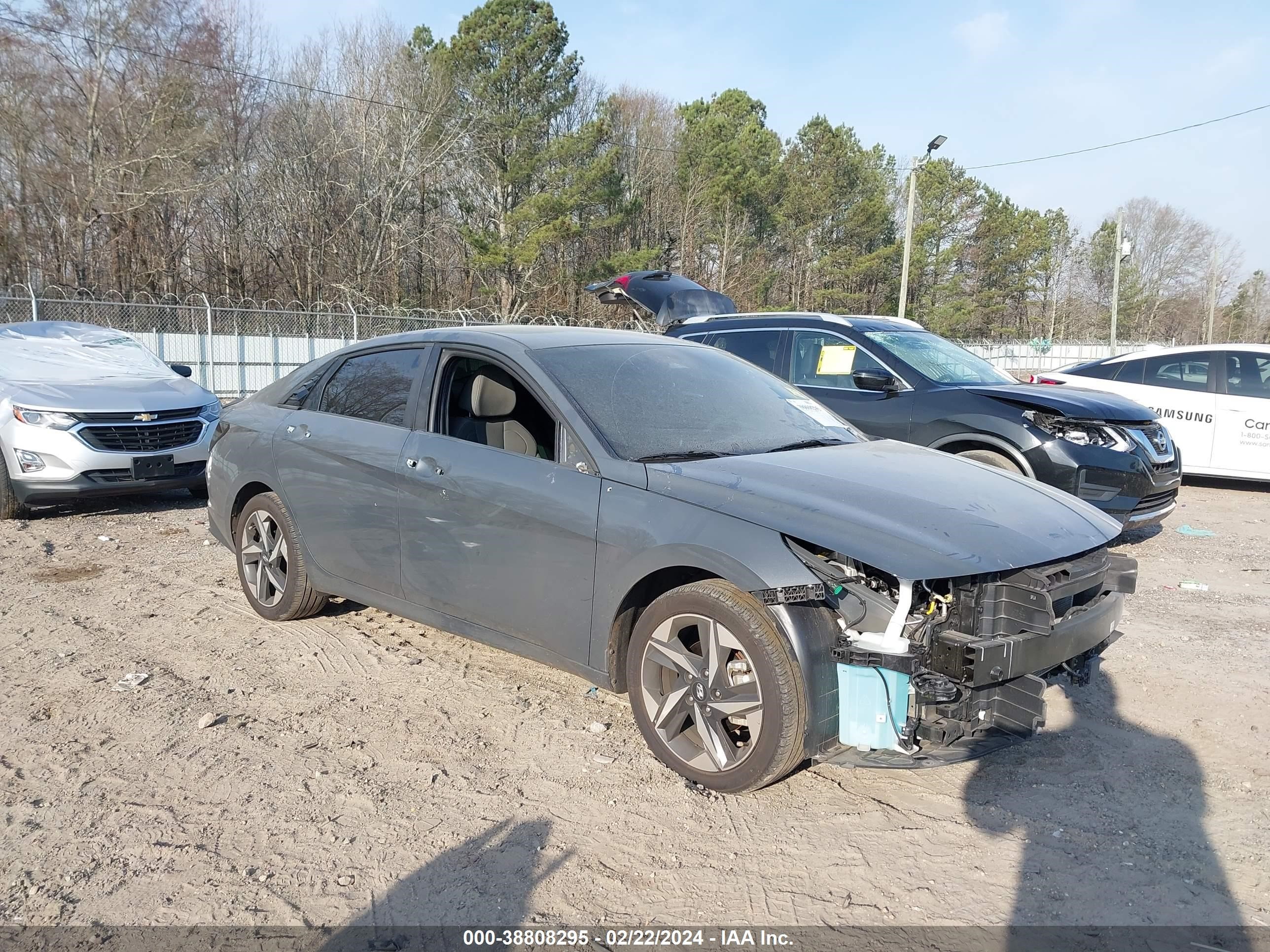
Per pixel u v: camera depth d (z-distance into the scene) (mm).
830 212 49250
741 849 3010
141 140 31219
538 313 38469
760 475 3498
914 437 7008
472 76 37594
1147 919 2650
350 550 4637
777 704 3064
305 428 4902
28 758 3592
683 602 3314
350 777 3473
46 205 29844
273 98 38094
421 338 4602
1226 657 4828
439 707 4125
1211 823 3180
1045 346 38281
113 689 4285
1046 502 3627
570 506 3646
